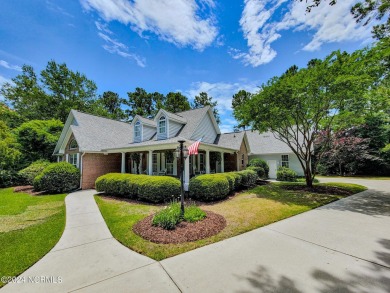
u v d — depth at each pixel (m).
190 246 3.93
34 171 14.12
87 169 13.23
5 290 2.64
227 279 2.79
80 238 4.49
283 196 9.34
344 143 20.45
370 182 15.05
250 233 4.62
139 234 4.58
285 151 19.31
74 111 15.82
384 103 9.29
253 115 10.49
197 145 5.68
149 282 2.76
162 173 13.30
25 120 22.09
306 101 9.46
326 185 12.62
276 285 2.64
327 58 8.59
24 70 23.39
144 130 14.03
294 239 4.23
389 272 2.91
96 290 2.60
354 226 5.05
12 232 4.88
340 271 2.96
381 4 5.58
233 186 10.16
